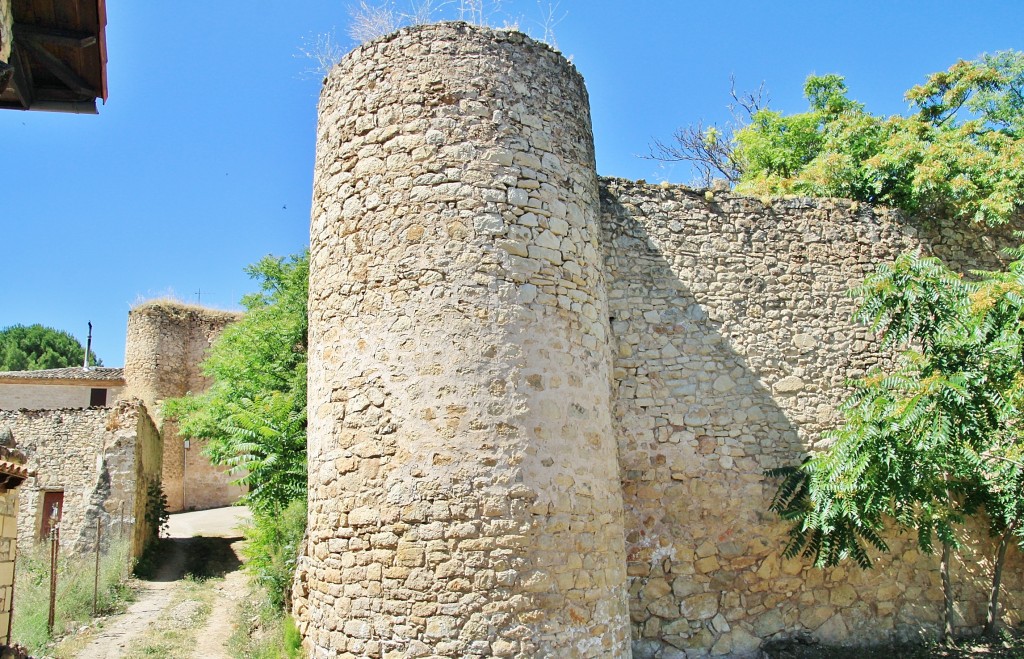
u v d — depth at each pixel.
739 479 9.12
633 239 9.51
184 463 23.55
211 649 9.31
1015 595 9.45
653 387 9.12
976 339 7.89
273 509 11.91
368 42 7.48
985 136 11.92
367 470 6.51
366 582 6.32
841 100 17.28
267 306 18.92
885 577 9.20
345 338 6.93
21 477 7.45
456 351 6.50
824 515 8.38
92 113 8.06
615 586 6.81
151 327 25.95
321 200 7.50
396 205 6.91
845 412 8.90
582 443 6.83
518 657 6.01
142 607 11.65
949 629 9.06
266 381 16.38
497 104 7.14
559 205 7.25
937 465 8.19
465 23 7.32
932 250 10.53
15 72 7.40
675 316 9.41
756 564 8.93
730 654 8.57
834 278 10.05
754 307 9.68
